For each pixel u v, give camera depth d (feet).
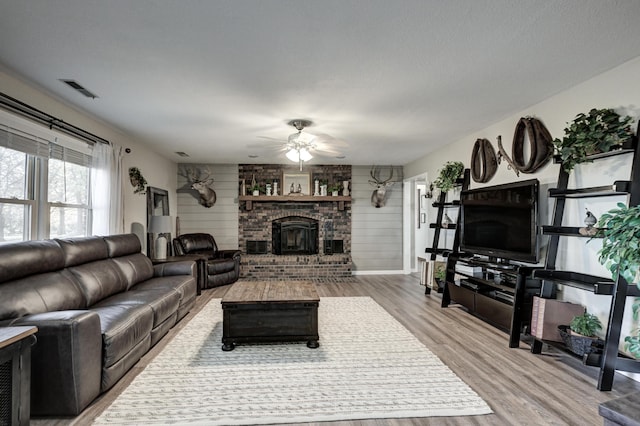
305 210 24.64
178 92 10.62
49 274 9.27
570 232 9.51
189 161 23.36
